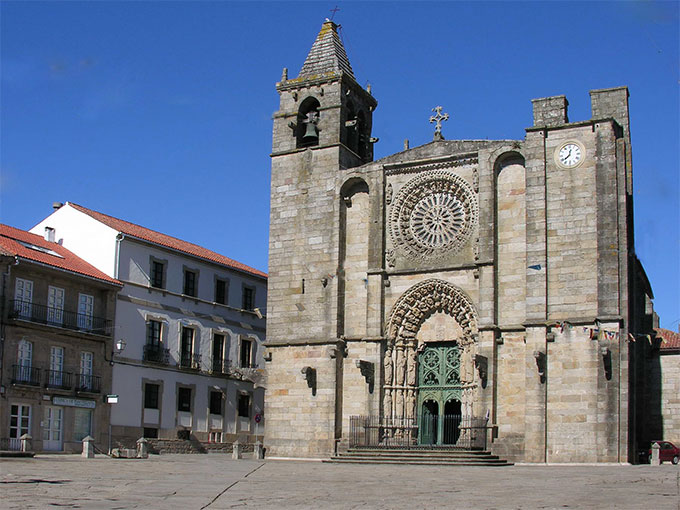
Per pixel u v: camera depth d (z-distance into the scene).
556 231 46.03
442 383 49.06
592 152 46.16
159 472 36.28
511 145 47.97
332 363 50.44
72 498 24.25
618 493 25.92
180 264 66.25
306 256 52.75
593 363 44.06
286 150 54.75
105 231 61.53
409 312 49.81
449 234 49.66
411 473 36.66
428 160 50.41
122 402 59.69
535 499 24.45
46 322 54.97
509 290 47.06
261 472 37.12
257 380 69.31
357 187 52.78
